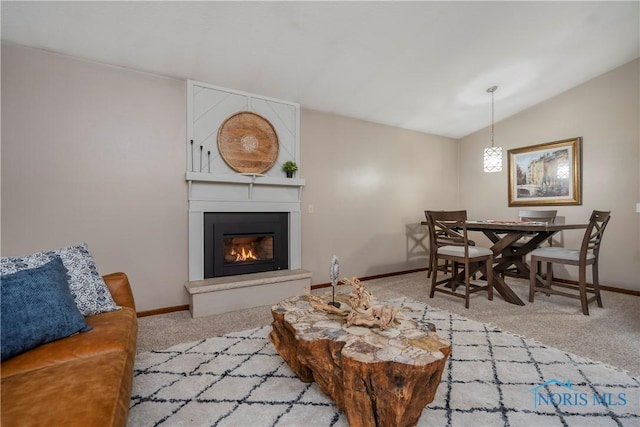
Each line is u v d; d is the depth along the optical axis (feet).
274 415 4.82
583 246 9.27
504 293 10.60
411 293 11.85
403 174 15.66
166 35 8.02
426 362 4.03
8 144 7.76
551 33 9.38
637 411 4.83
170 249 9.85
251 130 11.11
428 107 13.61
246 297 10.11
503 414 4.78
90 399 3.13
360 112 13.53
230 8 7.32
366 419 4.18
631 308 9.80
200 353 6.89
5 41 7.74
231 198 10.80
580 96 12.73
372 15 7.92
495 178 15.92
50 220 8.21
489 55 10.16
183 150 10.03
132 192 9.25
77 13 7.07
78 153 8.55
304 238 12.57
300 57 9.42
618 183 11.78
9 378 3.60
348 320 5.28
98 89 8.83
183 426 4.57
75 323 4.72
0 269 4.96
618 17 8.95
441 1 7.68
